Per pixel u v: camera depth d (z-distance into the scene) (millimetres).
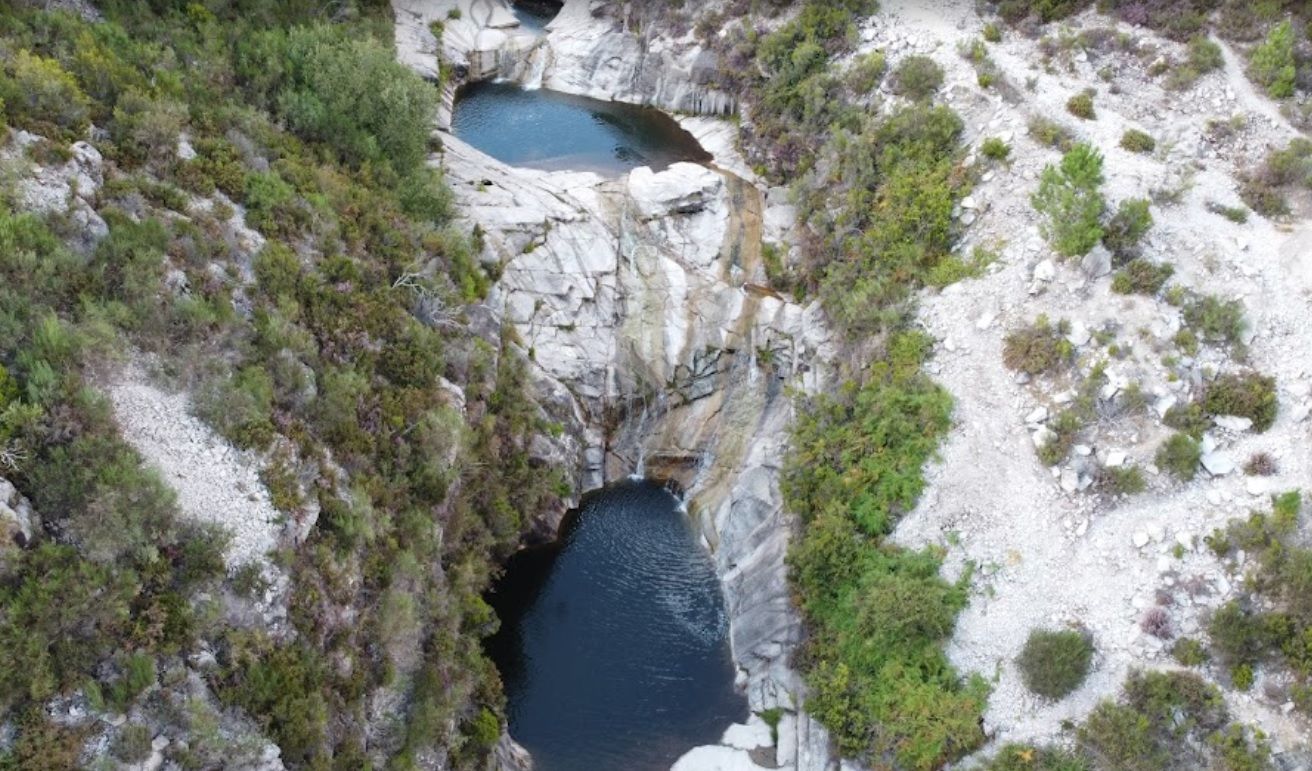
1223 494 25141
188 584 17984
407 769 21500
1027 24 39906
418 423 26109
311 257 26922
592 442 36094
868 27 42344
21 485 16812
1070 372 28062
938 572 26484
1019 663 24391
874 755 24812
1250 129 33531
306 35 34438
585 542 33844
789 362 35750
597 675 29219
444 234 33031
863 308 32781
